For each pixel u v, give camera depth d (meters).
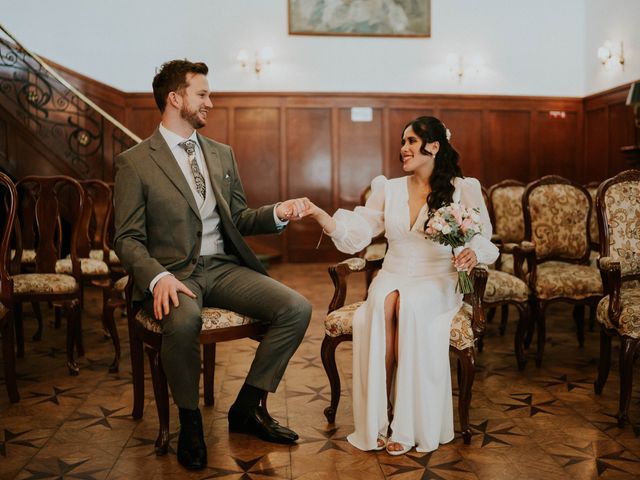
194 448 2.35
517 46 9.51
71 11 8.43
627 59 8.40
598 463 2.36
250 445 2.56
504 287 3.61
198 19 9.12
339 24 9.29
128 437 2.65
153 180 2.59
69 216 6.82
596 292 3.75
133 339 2.82
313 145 9.41
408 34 9.35
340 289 2.88
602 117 9.15
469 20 9.42
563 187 4.26
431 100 9.44
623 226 3.14
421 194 2.84
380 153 9.45
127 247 2.51
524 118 9.59
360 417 2.58
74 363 3.61
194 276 2.62
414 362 2.49
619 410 2.74
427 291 2.57
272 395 3.22
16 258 3.88
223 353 4.09
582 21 9.55
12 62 6.84
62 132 7.71
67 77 7.86
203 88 2.65
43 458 2.43
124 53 8.98
